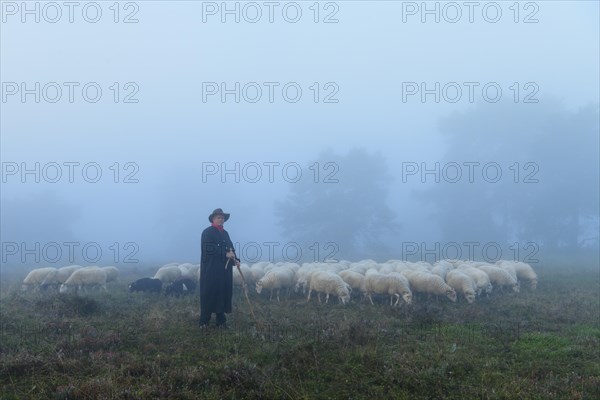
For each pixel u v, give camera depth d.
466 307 13.66
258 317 11.62
